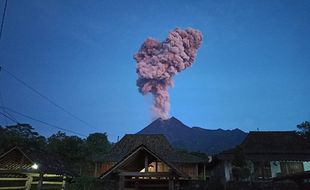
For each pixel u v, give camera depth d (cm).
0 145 4053
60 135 5331
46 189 2238
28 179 2070
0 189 1881
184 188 3162
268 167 3566
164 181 2202
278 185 2792
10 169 1886
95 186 3231
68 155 4659
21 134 5166
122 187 1914
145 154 1988
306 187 1564
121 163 1931
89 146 5025
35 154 2022
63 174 2158
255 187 2866
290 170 3531
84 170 4347
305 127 4897
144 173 1930
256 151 3616
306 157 3522
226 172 3419
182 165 3869
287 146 3941
